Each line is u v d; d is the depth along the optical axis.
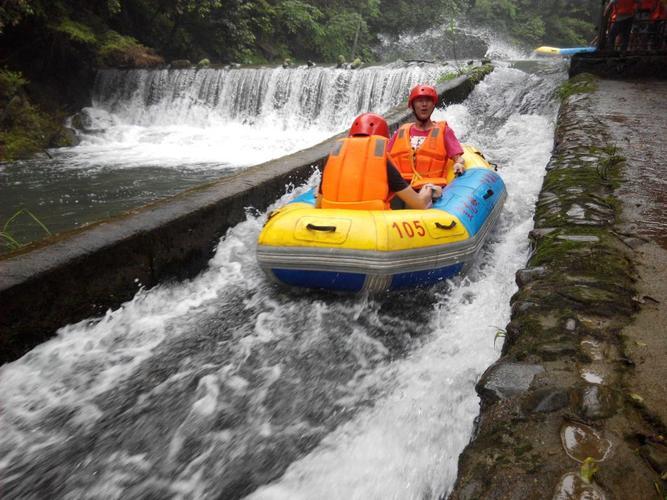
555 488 1.75
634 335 2.56
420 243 4.02
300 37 25.92
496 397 2.25
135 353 3.70
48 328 3.57
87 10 17.02
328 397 3.21
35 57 15.14
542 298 2.94
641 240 3.63
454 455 2.54
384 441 2.76
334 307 4.15
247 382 3.40
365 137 4.36
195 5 18.81
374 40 30.84
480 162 5.79
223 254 4.98
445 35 30.66
